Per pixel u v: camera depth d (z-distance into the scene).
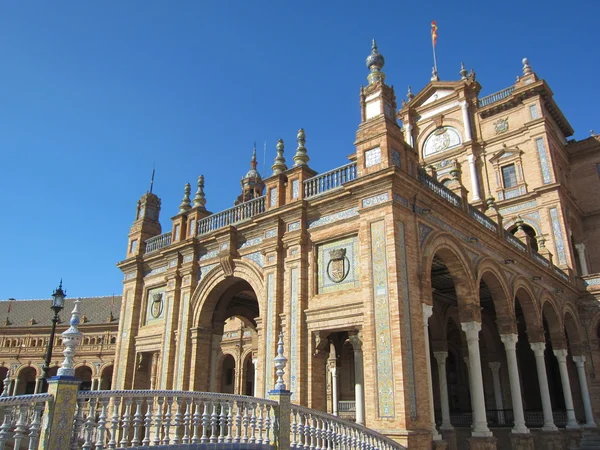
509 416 27.86
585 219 36.12
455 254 18.12
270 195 20.42
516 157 34.06
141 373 24.80
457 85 37.38
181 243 23.44
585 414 27.03
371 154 17.05
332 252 17.61
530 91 34.41
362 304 15.98
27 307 68.50
